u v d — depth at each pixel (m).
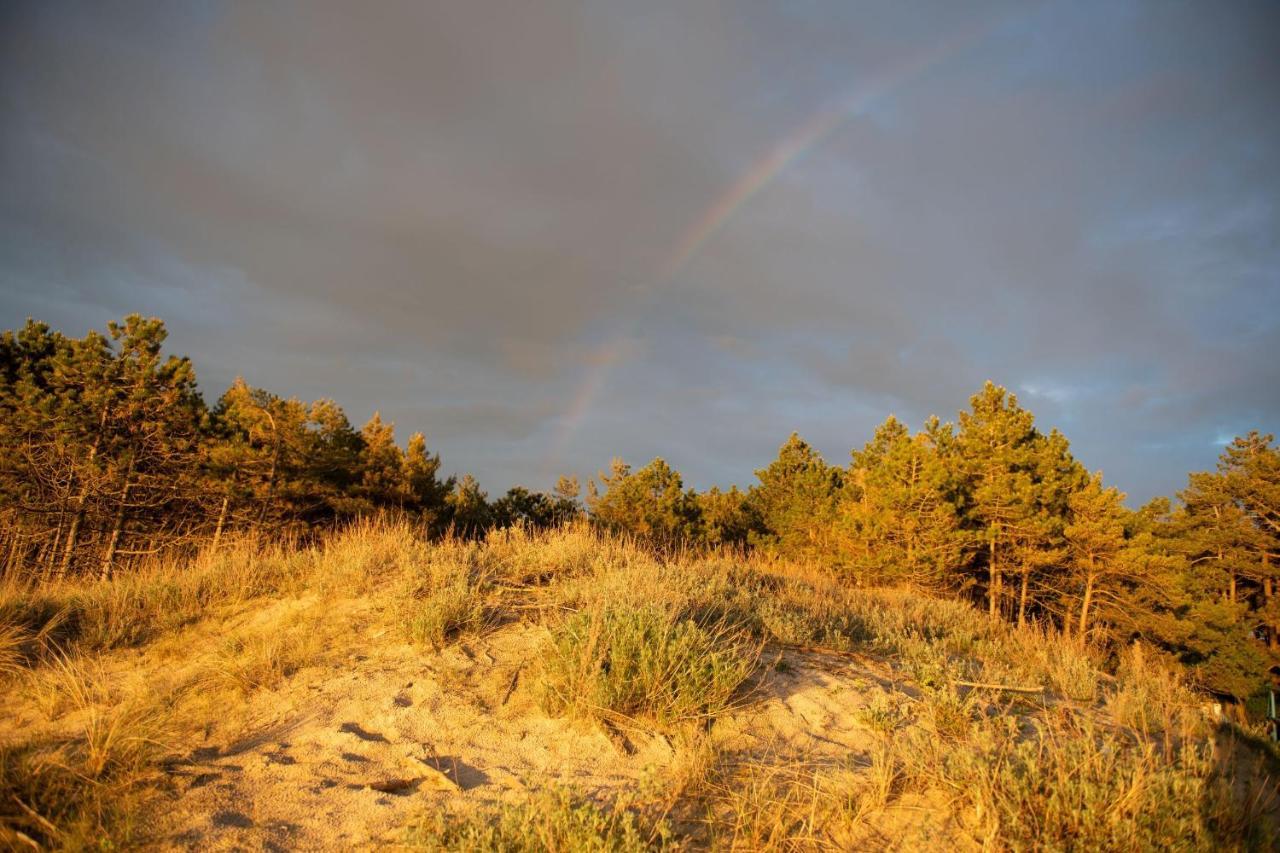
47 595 7.32
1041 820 3.67
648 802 3.87
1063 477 27.56
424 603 6.51
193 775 3.95
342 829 3.56
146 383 23.00
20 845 3.19
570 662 5.10
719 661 5.39
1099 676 7.62
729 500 41.41
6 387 22.09
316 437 28.34
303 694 5.06
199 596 7.43
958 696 5.72
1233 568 33.38
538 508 31.58
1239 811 3.95
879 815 3.85
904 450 24.56
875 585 23.09
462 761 4.30
